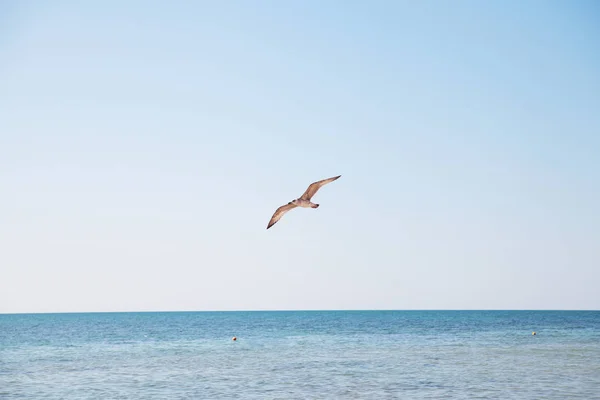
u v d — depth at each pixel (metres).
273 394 32.25
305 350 58.19
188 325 133.00
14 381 37.25
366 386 34.56
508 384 34.81
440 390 33.06
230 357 51.50
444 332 90.88
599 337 74.94
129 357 52.16
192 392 33.03
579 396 31.06
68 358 51.62
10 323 157.00
